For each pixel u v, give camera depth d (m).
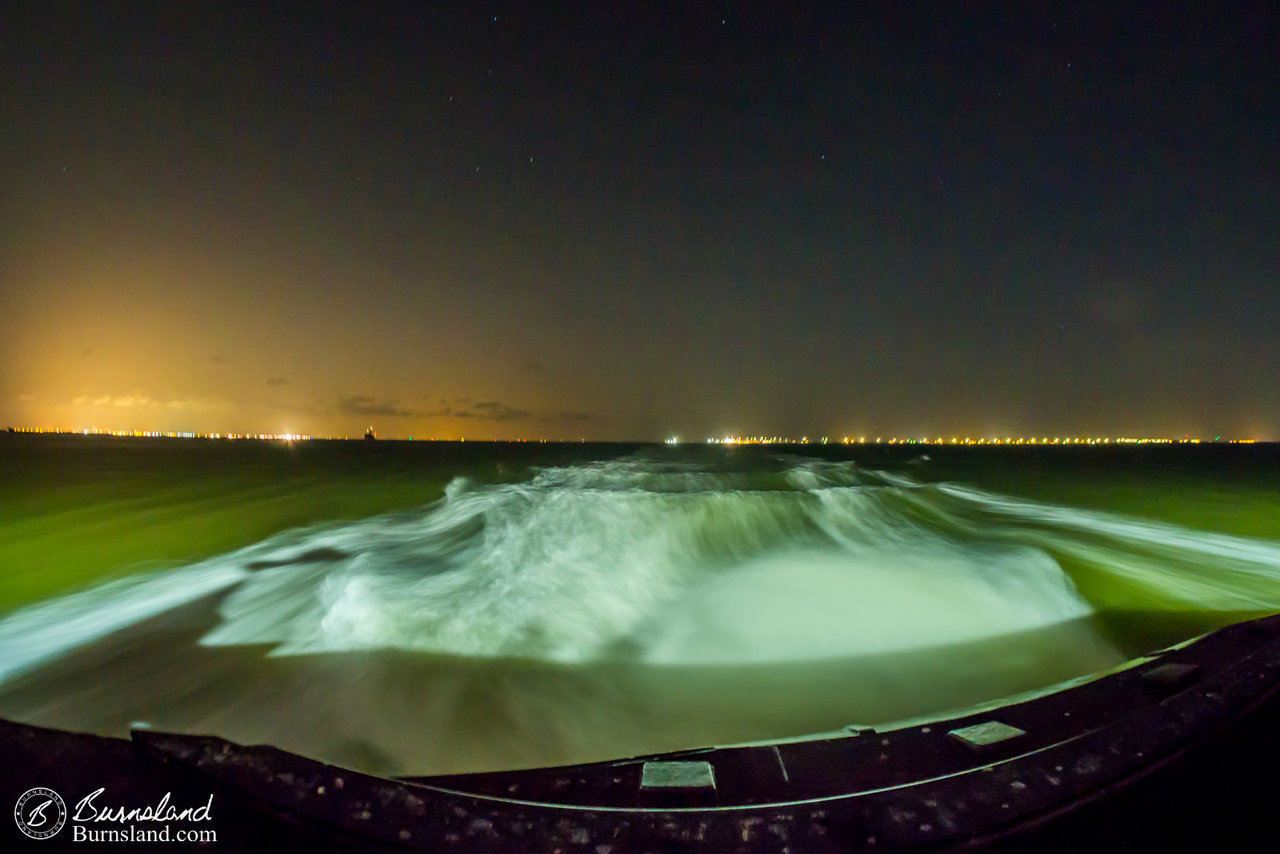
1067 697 1.76
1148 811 1.25
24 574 9.94
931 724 1.64
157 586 8.94
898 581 7.91
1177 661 1.99
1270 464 44.66
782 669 5.57
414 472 30.12
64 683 5.45
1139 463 44.94
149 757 1.28
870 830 1.16
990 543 10.39
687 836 1.14
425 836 1.13
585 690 5.16
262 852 1.06
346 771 1.29
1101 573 8.99
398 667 5.61
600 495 10.80
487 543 9.33
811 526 10.70
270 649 6.07
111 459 42.75
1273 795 1.33
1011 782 1.30
